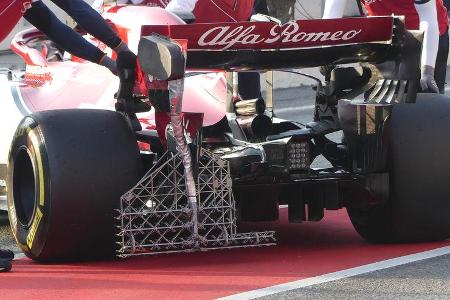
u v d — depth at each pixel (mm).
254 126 20469
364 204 21125
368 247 21438
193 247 19016
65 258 19953
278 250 21359
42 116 19547
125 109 19750
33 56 24516
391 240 21500
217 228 19453
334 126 21656
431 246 21234
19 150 20125
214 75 22484
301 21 19219
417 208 20766
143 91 19547
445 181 20734
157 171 18781
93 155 19109
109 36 19797
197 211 18750
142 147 21641
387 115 20219
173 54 17969
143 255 20812
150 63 18531
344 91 21688
